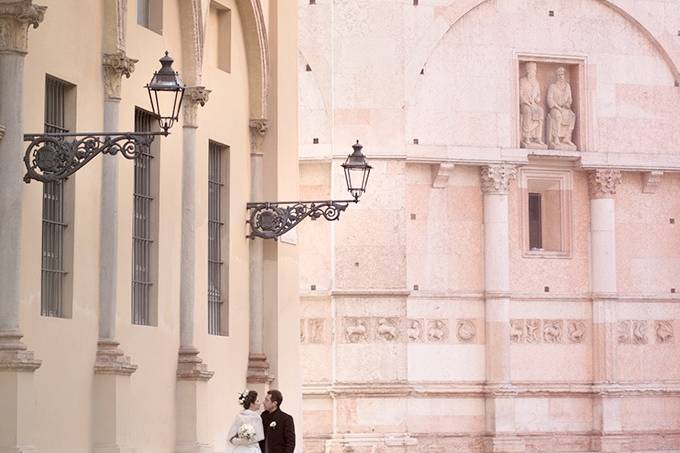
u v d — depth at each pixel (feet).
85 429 130.93
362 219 246.68
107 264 134.62
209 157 164.66
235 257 168.96
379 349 244.42
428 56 252.62
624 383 258.78
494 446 248.93
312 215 170.50
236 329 168.86
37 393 122.83
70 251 129.70
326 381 244.01
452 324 252.21
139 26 143.54
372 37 248.93
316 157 246.68
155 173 147.95
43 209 127.34
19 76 116.98
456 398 250.78
